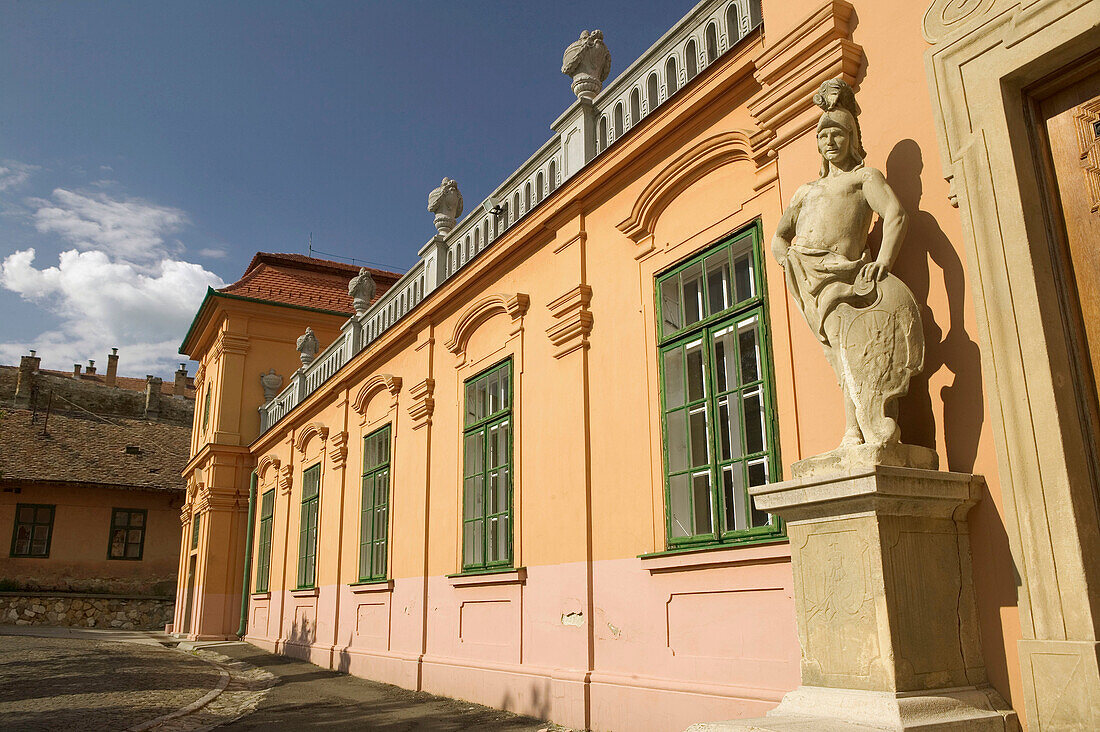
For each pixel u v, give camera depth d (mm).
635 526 7199
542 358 8945
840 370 4520
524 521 8867
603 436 7797
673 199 7363
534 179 9844
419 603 11125
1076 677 3705
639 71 8148
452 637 10180
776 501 4418
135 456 32188
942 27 4801
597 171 8180
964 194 4488
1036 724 3842
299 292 24844
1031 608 3959
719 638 6105
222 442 22516
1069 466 3920
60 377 36531
